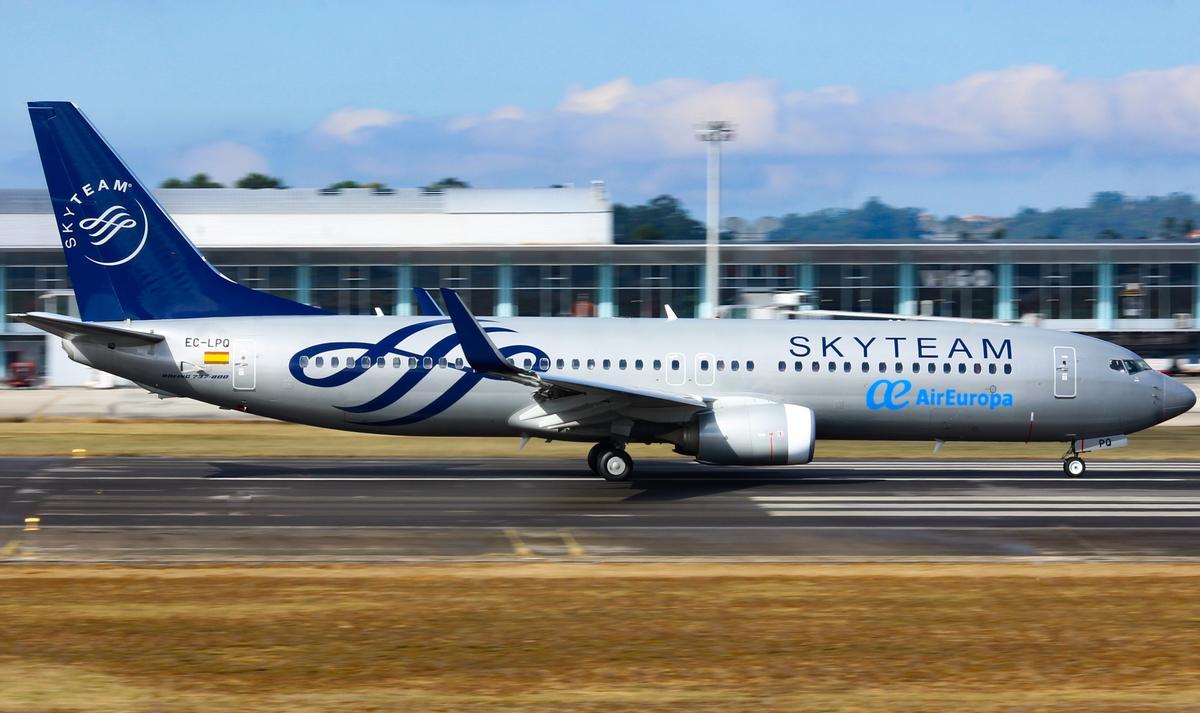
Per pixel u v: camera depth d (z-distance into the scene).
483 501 89.56
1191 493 96.75
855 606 56.81
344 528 77.94
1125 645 50.59
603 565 67.19
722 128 192.00
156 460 113.62
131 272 103.75
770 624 53.28
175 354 101.06
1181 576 64.62
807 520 82.62
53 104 102.50
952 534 77.88
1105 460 121.12
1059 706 42.62
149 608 55.25
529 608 55.81
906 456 123.56
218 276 105.38
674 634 51.53
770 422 96.81
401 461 114.50
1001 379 105.31
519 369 93.25
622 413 98.88
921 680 45.59
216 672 45.75
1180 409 109.12
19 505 85.81
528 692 43.62
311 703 42.19
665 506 88.00
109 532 75.75
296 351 101.38
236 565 66.38
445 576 63.34
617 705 42.25
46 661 46.94
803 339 105.38
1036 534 78.06
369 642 49.88
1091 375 106.06
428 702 42.41
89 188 103.19
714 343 104.50
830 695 43.66
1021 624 53.81
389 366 101.25
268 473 104.56
